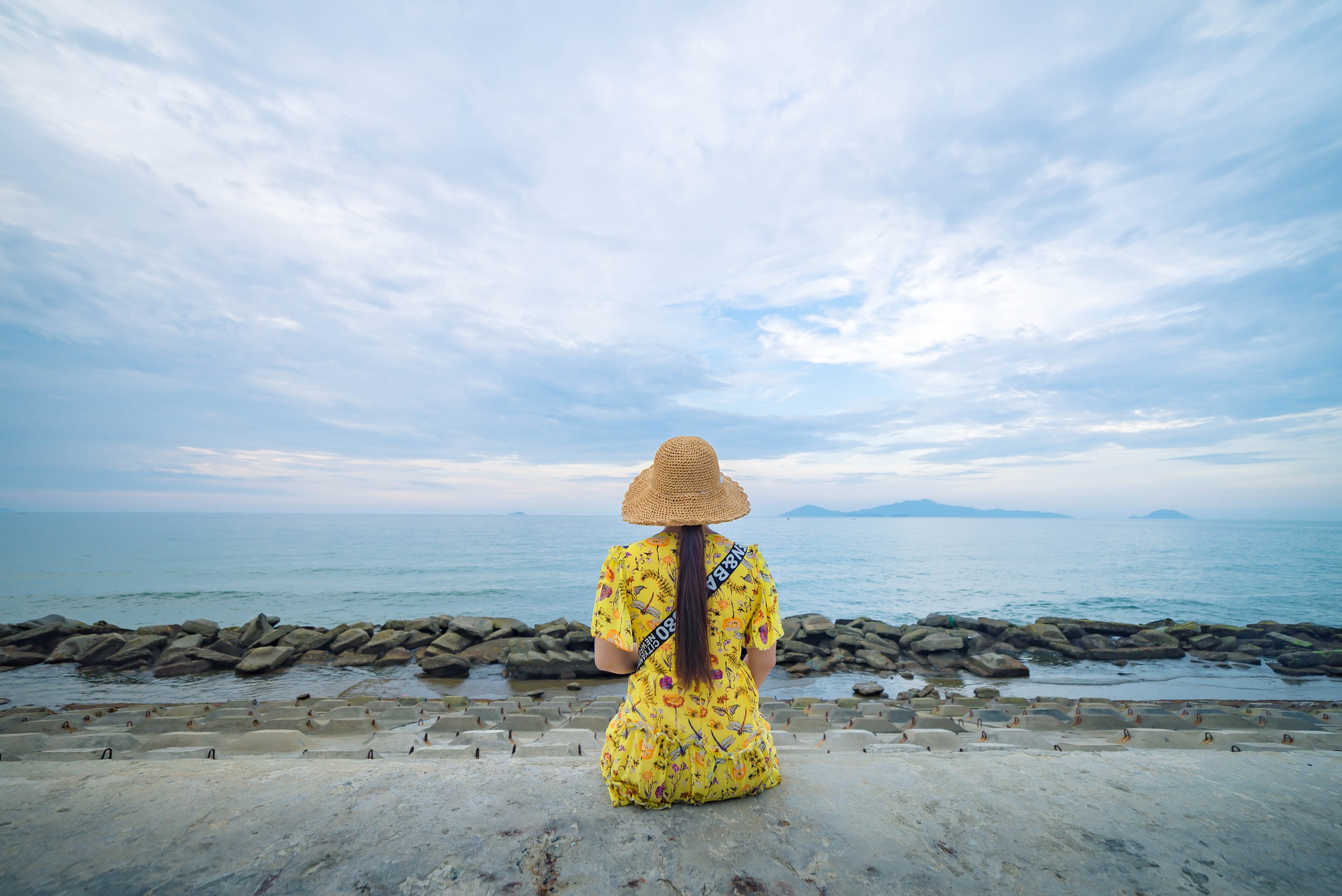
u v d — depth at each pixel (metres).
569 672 11.81
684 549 2.30
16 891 1.81
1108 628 16.22
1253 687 11.26
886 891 1.86
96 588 29.75
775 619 2.39
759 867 1.96
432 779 2.57
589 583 31.78
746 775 2.33
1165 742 3.72
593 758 3.03
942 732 4.16
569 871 1.93
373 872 1.92
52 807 2.30
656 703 2.29
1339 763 2.89
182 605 25.05
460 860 1.97
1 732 4.74
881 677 12.39
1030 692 10.98
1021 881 1.93
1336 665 12.40
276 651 12.84
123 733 3.96
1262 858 2.09
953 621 16.52
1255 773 2.75
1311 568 42.94
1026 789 2.55
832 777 2.64
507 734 4.32
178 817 2.23
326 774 2.63
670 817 2.24
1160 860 2.06
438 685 11.32
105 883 1.86
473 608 24.48
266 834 2.12
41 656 13.02
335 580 33.09
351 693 10.76
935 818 2.29
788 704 8.09
